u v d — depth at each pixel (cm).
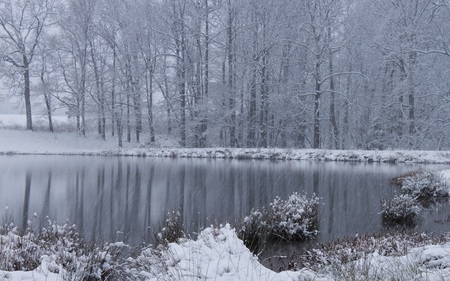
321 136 4566
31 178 1952
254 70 3809
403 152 2948
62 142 3828
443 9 3569
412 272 445
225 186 1731
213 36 3909
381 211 1180
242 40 3788
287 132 4056
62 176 2030
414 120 3572
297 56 3978
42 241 637
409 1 3659
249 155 3178
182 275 448
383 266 488
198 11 3838
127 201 1404
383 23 3709
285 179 1942
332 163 2794
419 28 3578
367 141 3969
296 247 852
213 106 3791
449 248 606
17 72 3922
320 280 478
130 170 2311
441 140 3609
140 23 3891
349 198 1441
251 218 891
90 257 577
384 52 3759
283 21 3762
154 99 4072
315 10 3747
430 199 1438
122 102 3934
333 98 3866
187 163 2777
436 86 3456
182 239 639
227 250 553
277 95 3725
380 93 3894
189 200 1416
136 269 600
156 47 3950
